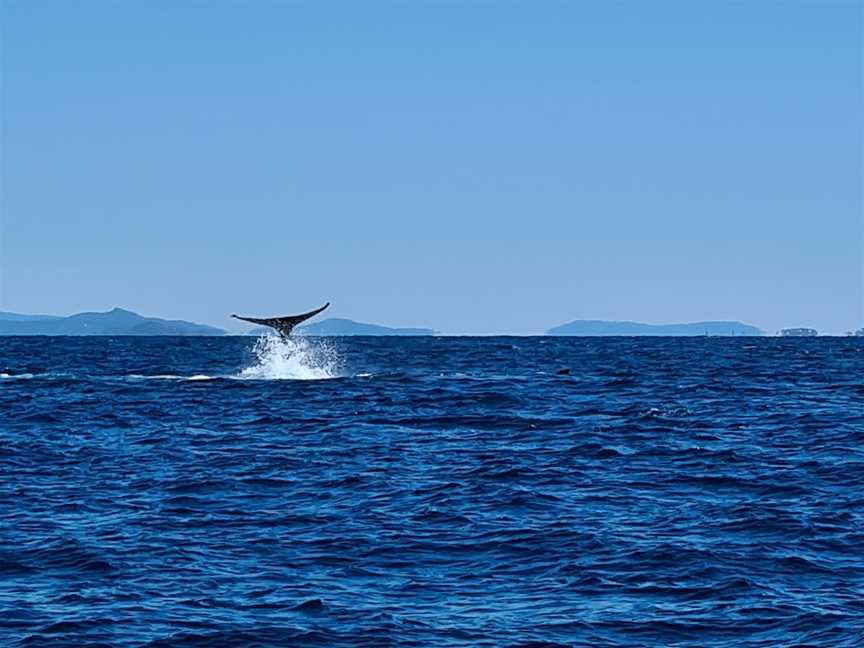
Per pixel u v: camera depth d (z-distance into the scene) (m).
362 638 26.17
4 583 30.28
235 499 40.84
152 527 36.38
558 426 60.84
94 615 27.64
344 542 34.41
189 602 28.64
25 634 26.41
